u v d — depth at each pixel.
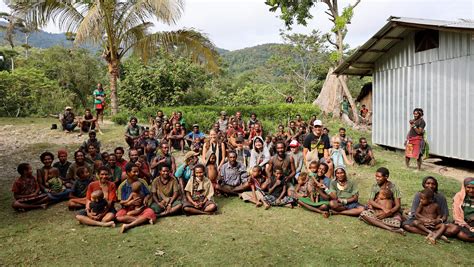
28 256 4.33
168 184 5.88
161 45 15.79
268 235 4.95
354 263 4.12
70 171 6.82
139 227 5.26
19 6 13.93
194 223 5.43
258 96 27.42
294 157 7.06
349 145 9.73
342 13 17.83
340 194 5.83
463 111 9.05
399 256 4.28
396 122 11.73
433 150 10.07
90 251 4.45
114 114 15.88
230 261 4.16
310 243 4.67
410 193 6.86
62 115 13.22
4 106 18.62
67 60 31.75
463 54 8.98
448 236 4.80
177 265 4.07
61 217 5.69
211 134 8.32
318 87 33.00
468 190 4.75
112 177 6.68
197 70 22.19
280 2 18.62
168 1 13.59
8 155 9.98
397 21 9.76
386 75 12.19
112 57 15.58
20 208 5.95
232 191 6.86
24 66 31.06
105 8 14.02
